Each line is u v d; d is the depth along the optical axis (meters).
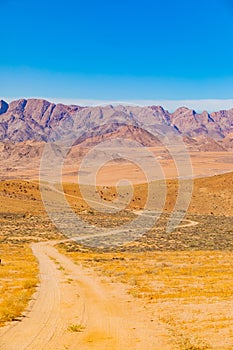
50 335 19.23
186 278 40.41
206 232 101.06
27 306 26.47
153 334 19.55
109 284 37.03
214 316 23.28
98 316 23.84
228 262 54.81
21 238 88.56
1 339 18.41
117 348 17.16
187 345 17.47
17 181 170.12
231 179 160.12
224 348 17.05
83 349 17.03
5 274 42.25
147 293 32.09
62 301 28.53
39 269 48.03
